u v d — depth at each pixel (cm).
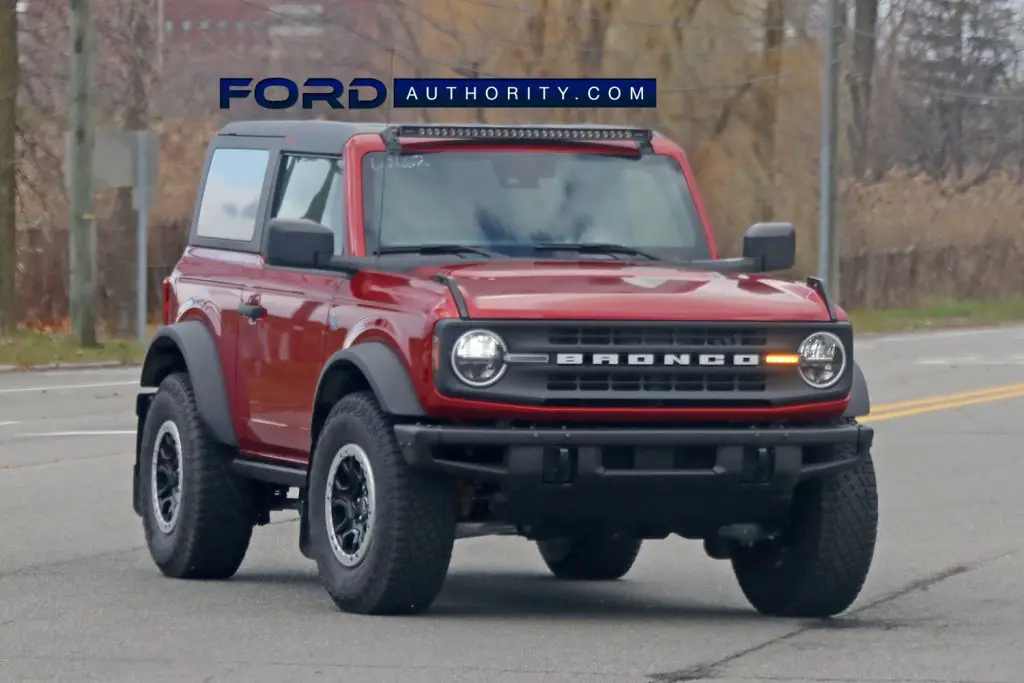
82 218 5197
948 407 3712
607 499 1409
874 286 8700
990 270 9075
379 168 1602
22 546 1977
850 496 1480
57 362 4766
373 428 1438
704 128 8119
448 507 1427
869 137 10894
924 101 11525
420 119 6831
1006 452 2931
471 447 1405
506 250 1591
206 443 1733
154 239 6962
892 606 1609
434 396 1389
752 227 1655
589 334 1395
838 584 1500
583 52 7700
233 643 1383
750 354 1423
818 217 8456
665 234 1645
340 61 7538
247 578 1773
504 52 7644
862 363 5069
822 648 1380
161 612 1538
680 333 1409
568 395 1391
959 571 1822
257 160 1766
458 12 7594
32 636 1423
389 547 1421
